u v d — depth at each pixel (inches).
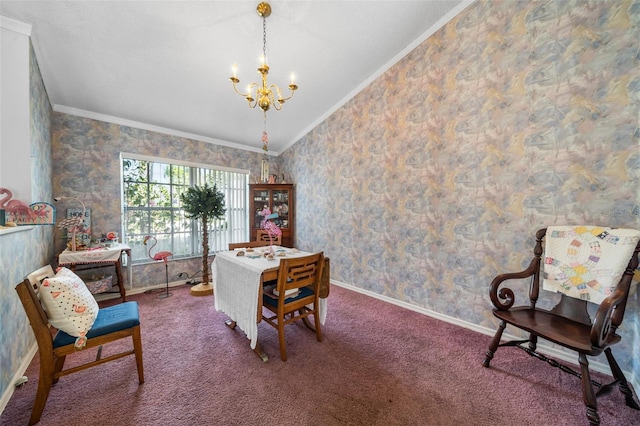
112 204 120.8
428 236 100.2
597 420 47.1
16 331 60.5
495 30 80.8
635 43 59.2
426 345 78.0
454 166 92.0
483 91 84.0
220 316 98.3
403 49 106.1
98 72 93.6
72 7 69.2
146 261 134.1
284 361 69.5
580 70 66.4
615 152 62.2
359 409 53.1
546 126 72.0
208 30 82.9
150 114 123.4
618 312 54.9
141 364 59.2
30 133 71.8
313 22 86.4
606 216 63.6
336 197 140.9
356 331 87.0
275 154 185.5
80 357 69.5
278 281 70.9
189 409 52.3
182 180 147.4
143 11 73.6
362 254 126.8
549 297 71.7
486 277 84.7
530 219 75.4
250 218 167.9
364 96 123.8
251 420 49.8
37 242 80.2
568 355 69.6
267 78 110.8
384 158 115.9
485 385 60.4
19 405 52.8
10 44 68.4
